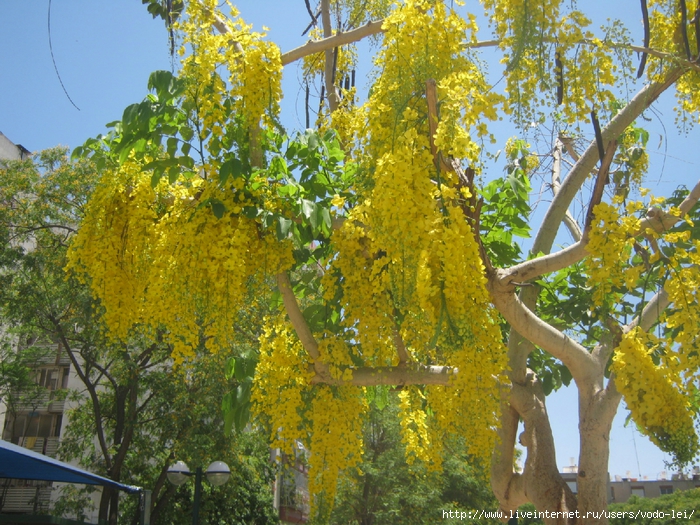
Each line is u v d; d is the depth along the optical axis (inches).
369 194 151.0
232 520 552.7
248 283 161.9
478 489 639.8
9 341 548.7
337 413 163.3
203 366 412.8
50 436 695.7
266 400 166.7
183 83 155.9
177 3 183.9
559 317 209.8
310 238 168.1
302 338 167.5
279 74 160.9
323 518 154.4
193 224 152.3
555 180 233.8
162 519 520.4
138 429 484.4
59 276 436.1
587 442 170.2
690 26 182.2
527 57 155.0
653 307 183.6
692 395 153.4
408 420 179.2
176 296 149.6
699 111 186.5
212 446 452.8
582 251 154.5
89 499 504.1
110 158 175.3
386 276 149.9
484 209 211.5
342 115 213.9
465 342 129.2
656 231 154.1
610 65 160.1
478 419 129.6
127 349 444.1
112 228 164.6
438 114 139.7
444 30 150.9
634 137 221.5
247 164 158.2
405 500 634.2
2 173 475.2
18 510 617.9
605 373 190.2
